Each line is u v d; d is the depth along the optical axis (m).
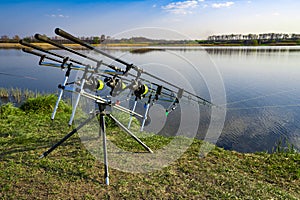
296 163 3.74
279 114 7.15
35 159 3.54
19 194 2.72
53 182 2.98
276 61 22.27
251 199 2.77
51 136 4.46
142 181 3.09
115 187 2.94
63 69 2.90
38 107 6.52
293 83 11.99
